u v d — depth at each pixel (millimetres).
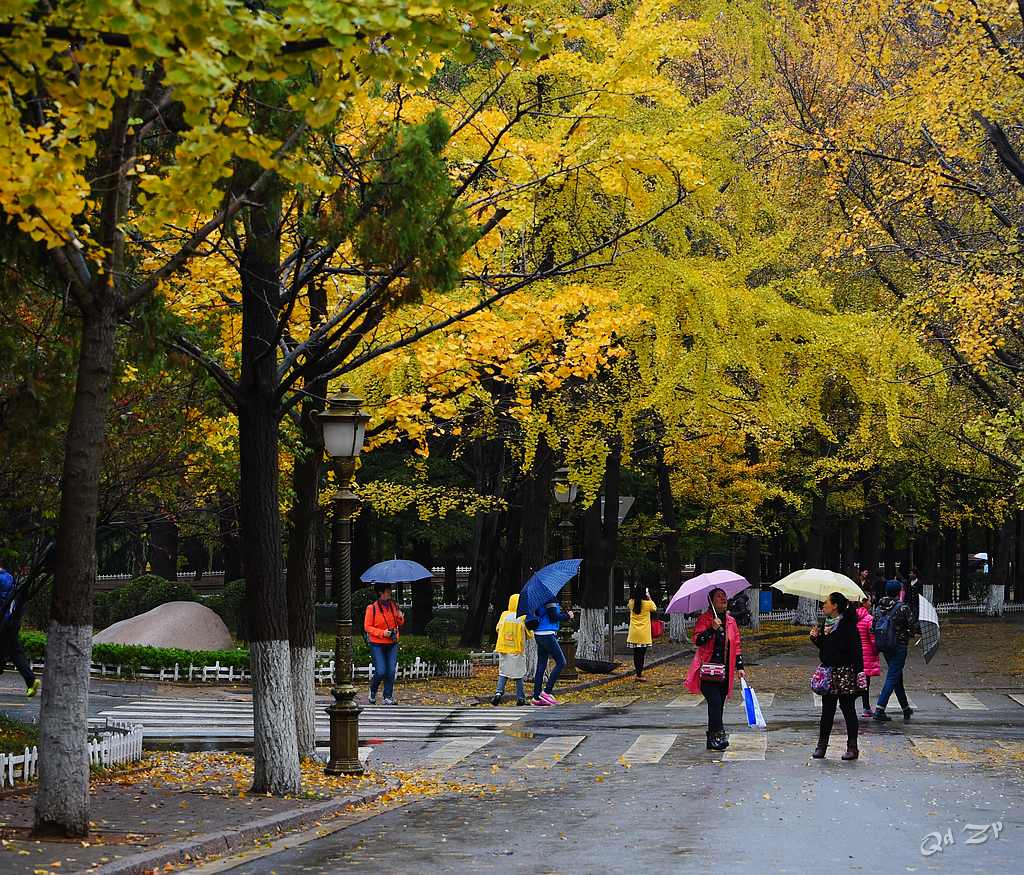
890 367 21688
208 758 15164
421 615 42281
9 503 14461
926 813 11219
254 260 12586
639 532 42250
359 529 41281
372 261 10961
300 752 15258
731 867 8844
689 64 25375
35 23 7227
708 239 23750
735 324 20453
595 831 10594
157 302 11266
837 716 19797
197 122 7668
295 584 15383
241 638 35812
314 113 7980
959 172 23094
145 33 6668
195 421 15570
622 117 15070
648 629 28266
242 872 8875
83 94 7629
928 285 23344
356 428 14320
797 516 50531
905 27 25266
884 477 49531
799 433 34844
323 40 7359
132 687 24281
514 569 41094
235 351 14711
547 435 24922
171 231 12625
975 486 53344
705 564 58688
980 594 77312
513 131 17344
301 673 15359
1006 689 24422
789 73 25969
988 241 24656
